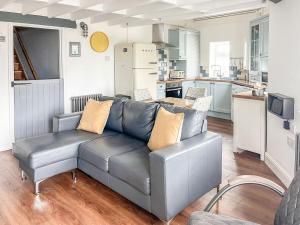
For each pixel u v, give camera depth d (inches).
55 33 203.3
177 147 94.7
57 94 204.7
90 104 151.8
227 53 285.1
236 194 112.3
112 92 240.4
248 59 254.7
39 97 194.7
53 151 117.5
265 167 142.0
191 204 105.6
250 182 69.0
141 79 227.1
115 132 144.6
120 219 96.2
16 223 93.9
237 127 162.7
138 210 102.2
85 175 135.7
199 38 302.7
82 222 94.3
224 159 154.6
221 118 271.3
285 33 118.6
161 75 284.8
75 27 207.8
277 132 130.6
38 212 100.9
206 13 183.0
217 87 267.9
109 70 235.9
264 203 105.0
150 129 125.4
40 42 221.9
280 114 115.2
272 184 68.0
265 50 204.1
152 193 91.3
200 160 100.4
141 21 220.4
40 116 196.7
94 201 109.2
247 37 260.4
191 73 297.3
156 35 266.5
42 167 115.2
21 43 243.6
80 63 215.2
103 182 114.1
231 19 271.6
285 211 57.4
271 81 135.7
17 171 139.9
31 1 157.9
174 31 278.8
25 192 116.8
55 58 207.3
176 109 119.3
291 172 114.2
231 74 279.1
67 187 122.0
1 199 110.5
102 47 227.0
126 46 225.9
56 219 96.3
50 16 185.3
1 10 168.9
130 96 227.8
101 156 111.0
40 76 228.4
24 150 117.4
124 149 115.8
